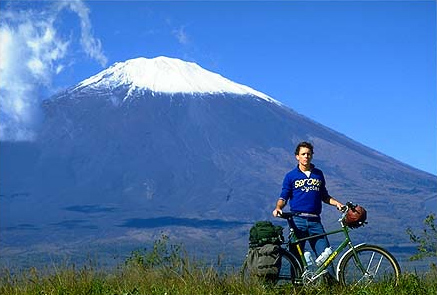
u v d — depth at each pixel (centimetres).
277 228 1289
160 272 1326
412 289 1209
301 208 1323
